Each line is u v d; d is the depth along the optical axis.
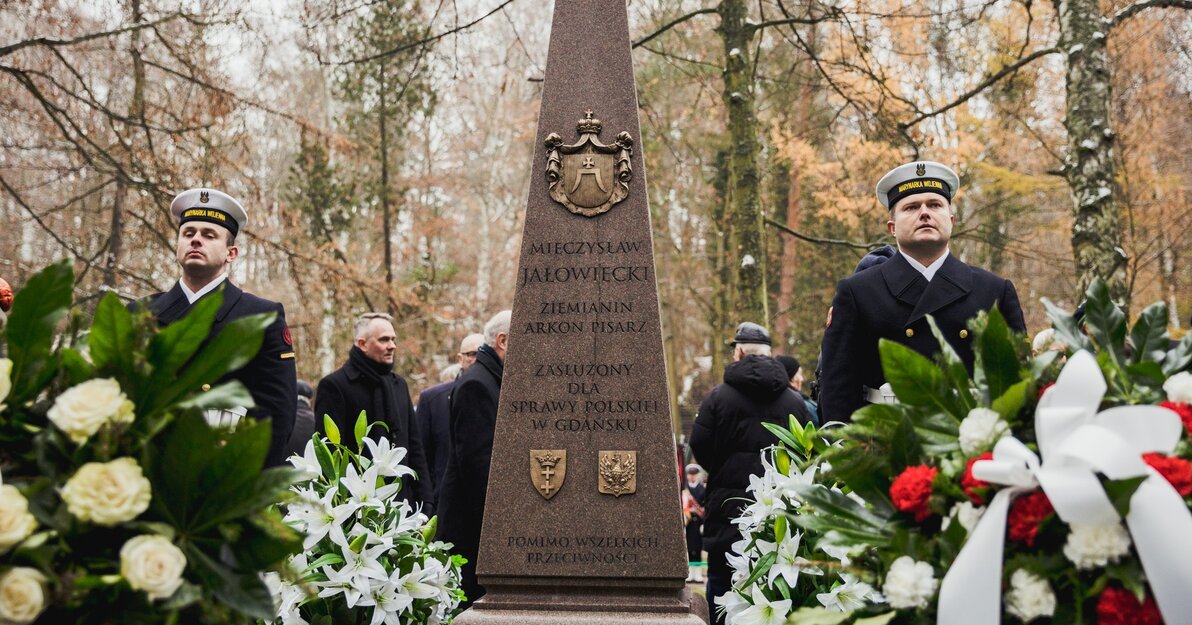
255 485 2.69
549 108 5.08
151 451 2.66
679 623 4.48
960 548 2.76
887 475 3.06
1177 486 2.61
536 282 4.93
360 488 4.57
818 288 27.47
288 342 5.07
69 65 12.83
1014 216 23.36
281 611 4.25
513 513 4.75
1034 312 24.70
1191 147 21.89
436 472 7.75
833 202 18.42
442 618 4.74
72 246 15.97
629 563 4.66
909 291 4.88
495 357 6.25
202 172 14.24
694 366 33.22
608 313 4.88
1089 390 2.72
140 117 13.84
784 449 4.71
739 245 13.33
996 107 19.44
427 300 23.28
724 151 20.34
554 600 4.65
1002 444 2.75
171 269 15.72
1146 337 3.14
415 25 18.59
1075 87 11.56
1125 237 19.41
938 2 17.59
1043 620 2.69
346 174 21.28
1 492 2.46
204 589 2.65
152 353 2.78
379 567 4.44
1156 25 18.05
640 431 4.77
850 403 4.86
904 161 14.95
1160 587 2.51
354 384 6.75
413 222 26.83
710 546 6.43
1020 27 18.34
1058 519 2.65
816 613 3.07
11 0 13.41
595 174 4.97
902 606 2.76
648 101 17.47
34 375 2.71
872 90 15.16
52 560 2.50
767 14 18.38
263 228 17.00
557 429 4.80
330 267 15.74
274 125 19.31
